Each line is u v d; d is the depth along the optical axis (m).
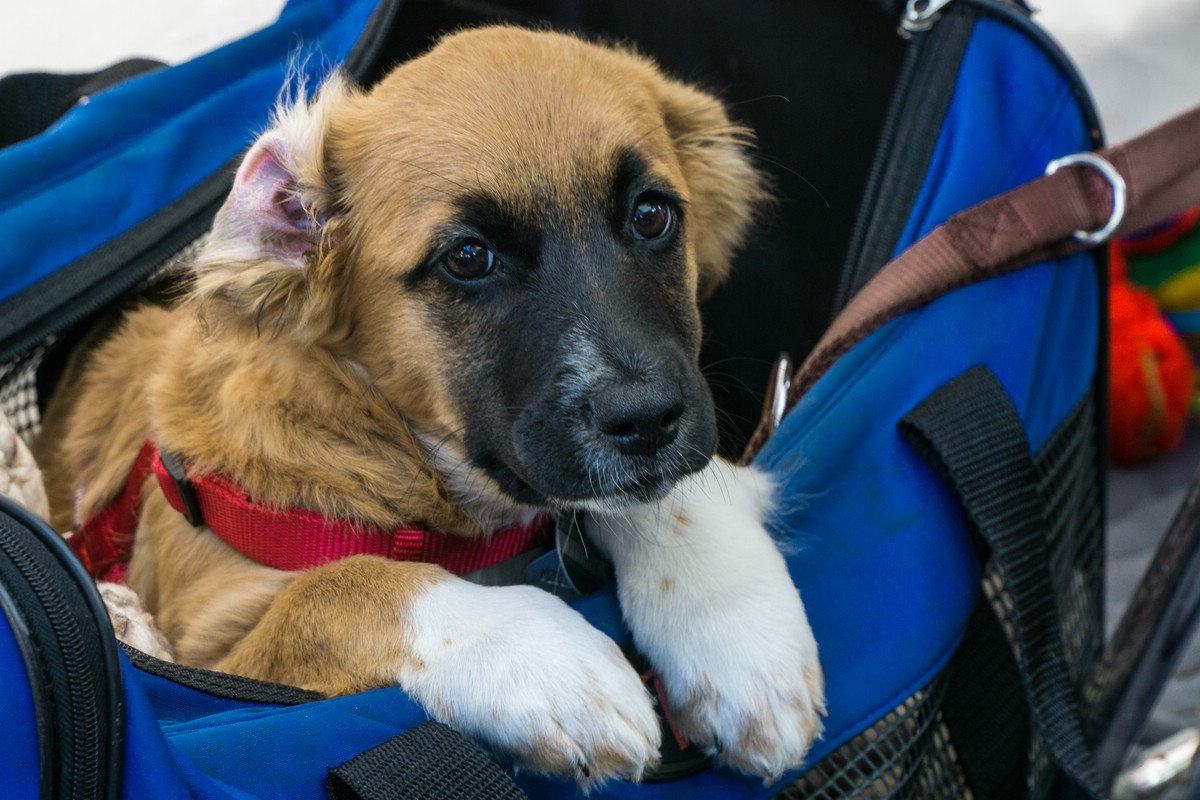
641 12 0.93
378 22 0.88
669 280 0.80
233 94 0.90
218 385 0.81
